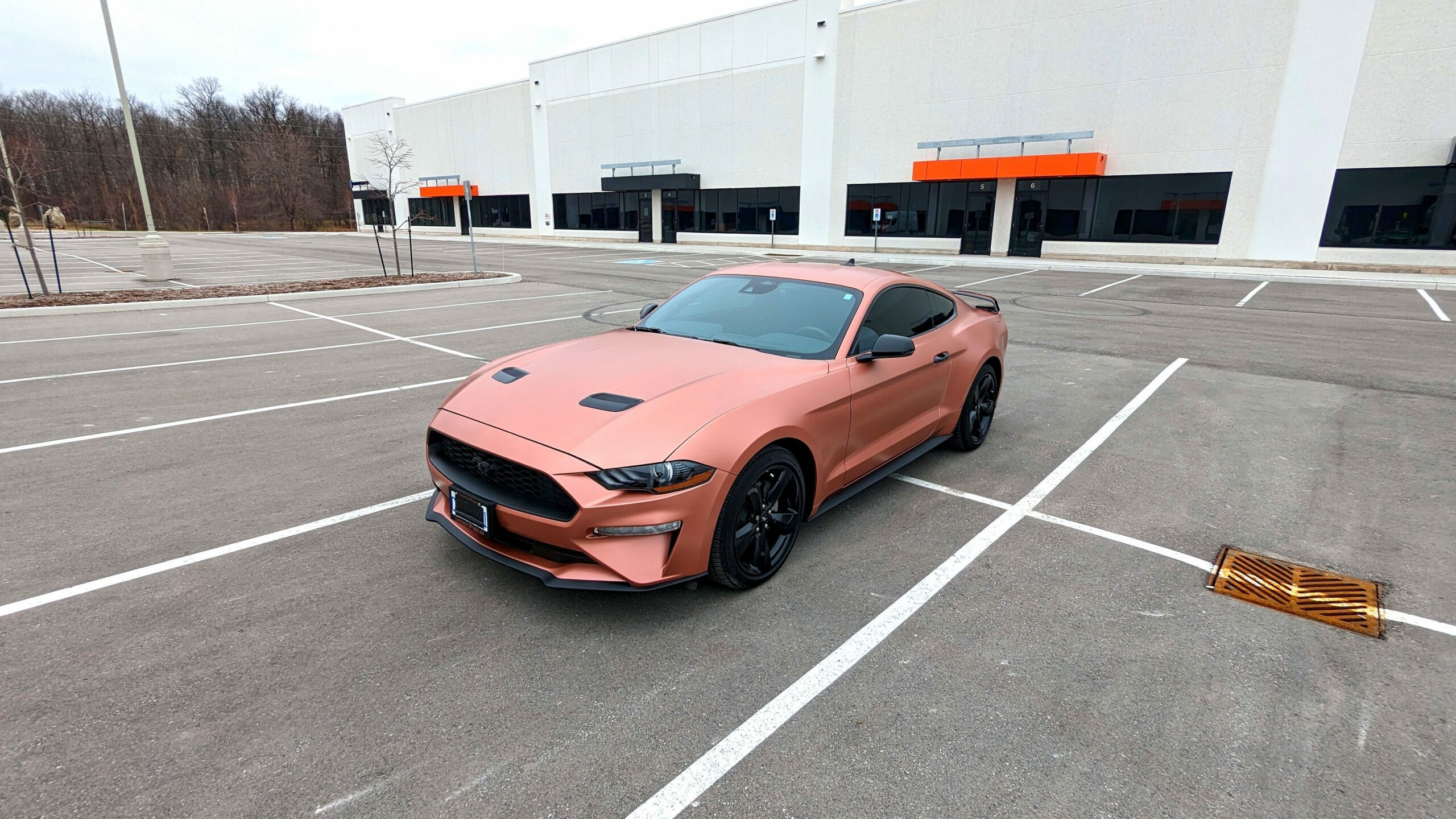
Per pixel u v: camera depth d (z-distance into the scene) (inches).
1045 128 929.5
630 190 1413.6
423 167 1943.9
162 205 2546.8
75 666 106.7
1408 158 722.8
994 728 97.2
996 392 224.8
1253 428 236.7
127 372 304.5
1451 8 680.4
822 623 122.4
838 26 1090.7
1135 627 122.1
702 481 115.6
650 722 97.6
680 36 1291.8
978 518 166.6
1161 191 864.9
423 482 183.3
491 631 118.2
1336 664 112.3
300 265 927.0
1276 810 83.6
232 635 115.6
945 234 1047.0
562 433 118.3
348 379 295.0
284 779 86.0
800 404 134.6
